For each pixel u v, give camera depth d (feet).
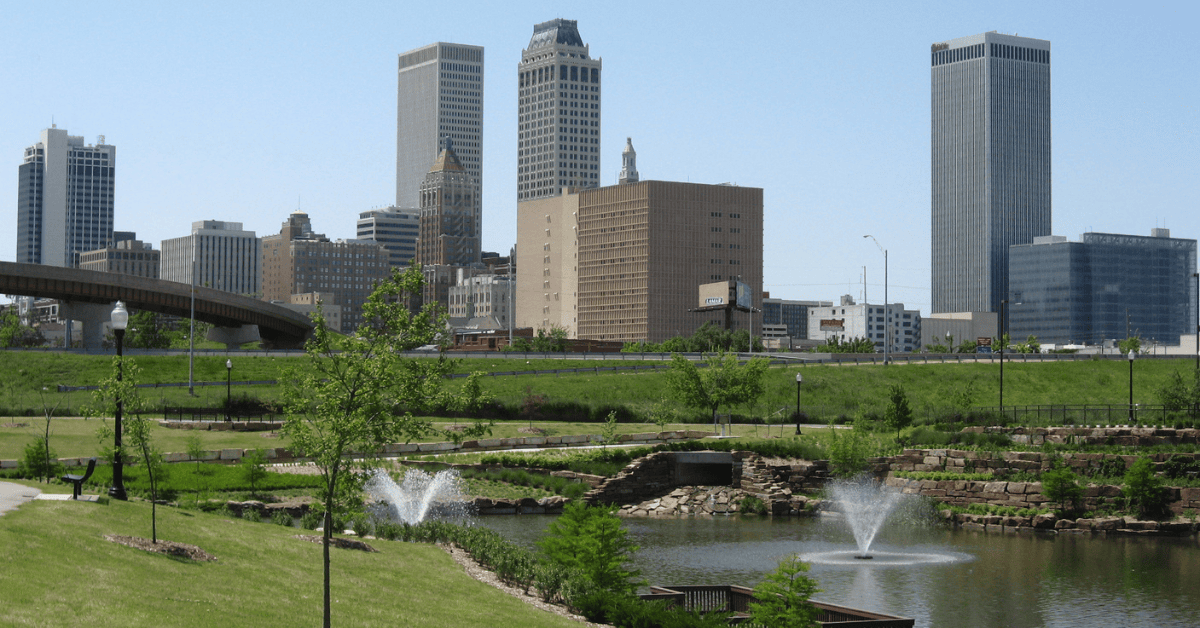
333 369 91.81
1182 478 233.55
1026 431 284.82
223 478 214.69
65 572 89.71
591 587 123.34
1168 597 159.22
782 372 453.99
